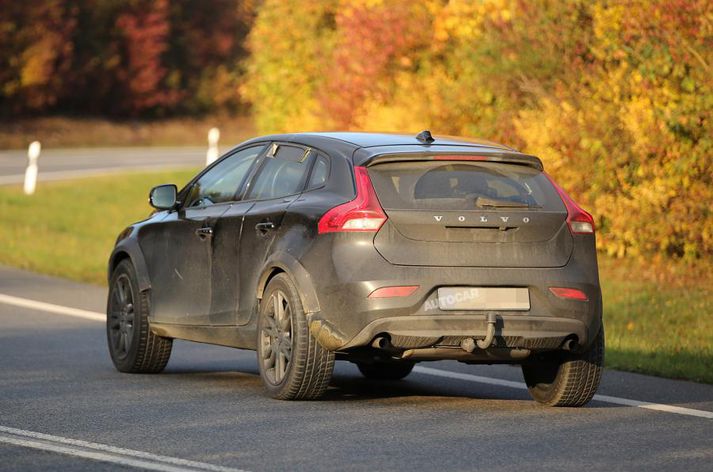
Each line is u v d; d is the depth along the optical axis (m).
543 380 23.47
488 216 21.62
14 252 55.84
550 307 21.73
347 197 21.98
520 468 17.19
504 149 23.56
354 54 60.88
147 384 25.23
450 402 23.52
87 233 65.56
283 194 23.81
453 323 21.25
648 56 43.84
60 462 17.22
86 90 164.38
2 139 146.62
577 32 49.47
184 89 179.50
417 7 59.72
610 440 19.59
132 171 97.81
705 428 21.00
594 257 22.42
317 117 64.56
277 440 18.97
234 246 24.39
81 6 164.12
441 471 16.89
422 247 21.41
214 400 23.00
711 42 42.28
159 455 17.72
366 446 18.58
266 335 23.25
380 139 23.56
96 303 40.88
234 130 177.62
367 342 21.34
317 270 21.91
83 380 25.67
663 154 43.91
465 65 54.75
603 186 46.00
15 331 33.88
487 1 52.91
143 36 168.62
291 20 73.75
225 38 183.62
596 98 46.69
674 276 43.53
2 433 19.34
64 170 102.25
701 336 34.28
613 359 30.20
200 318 25.33
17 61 151.50
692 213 43.28
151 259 26.98
